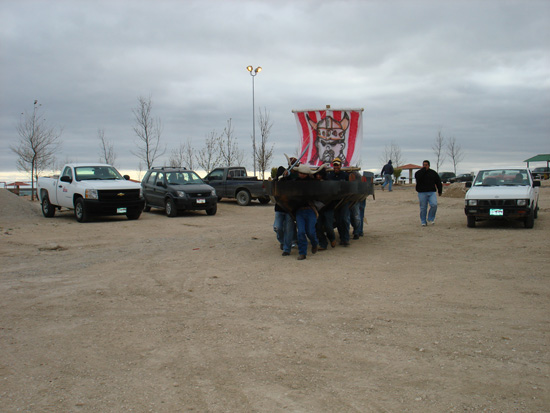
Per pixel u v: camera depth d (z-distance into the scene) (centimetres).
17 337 558
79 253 1126
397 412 373
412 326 573
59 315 641
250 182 2411
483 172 1553
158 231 1513
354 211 1197
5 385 432
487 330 554
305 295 718
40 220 1822
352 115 1232
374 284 772
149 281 827
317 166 1134
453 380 426
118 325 596
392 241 1180
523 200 1323
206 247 1176
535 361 464
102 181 1805
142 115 3334
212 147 3931
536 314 608
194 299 711
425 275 826
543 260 921
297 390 413
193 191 1928
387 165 3366
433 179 1440
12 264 994
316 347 511
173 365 471
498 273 828
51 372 459
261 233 1402
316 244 1023
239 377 441
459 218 1628
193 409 384
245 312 642
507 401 387
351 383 424
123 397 406
